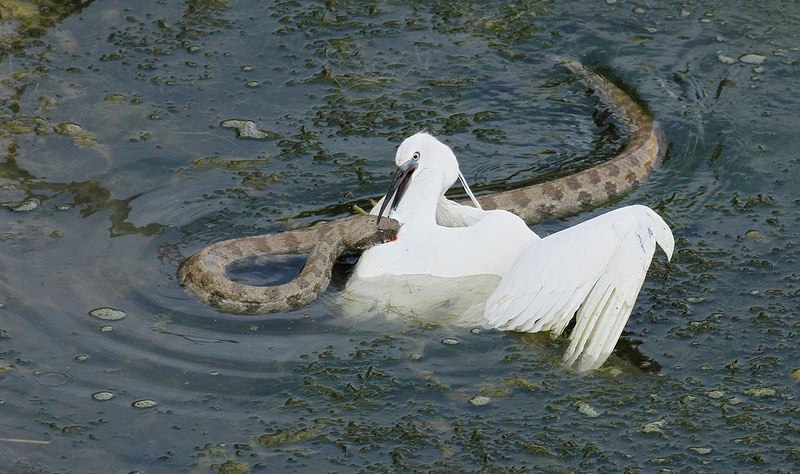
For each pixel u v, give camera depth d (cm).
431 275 1303
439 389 1160
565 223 1562
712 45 2005
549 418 1122
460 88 1862
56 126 1670
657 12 2119
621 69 1934
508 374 1189
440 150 1401
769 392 1170
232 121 1719
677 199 1586
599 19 2089
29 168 1557
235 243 1388
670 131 1758
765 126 1764
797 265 1408
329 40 1981
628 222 1202
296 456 1055
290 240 1416
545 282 1223
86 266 1346
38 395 1123
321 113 1758
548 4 2139
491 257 1305
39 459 1034
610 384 1179
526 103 1834
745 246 1452
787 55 1970
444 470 1042
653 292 1351
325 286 1337
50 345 1200
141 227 1438
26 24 1969
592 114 1816
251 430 1090
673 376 1196
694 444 1088
